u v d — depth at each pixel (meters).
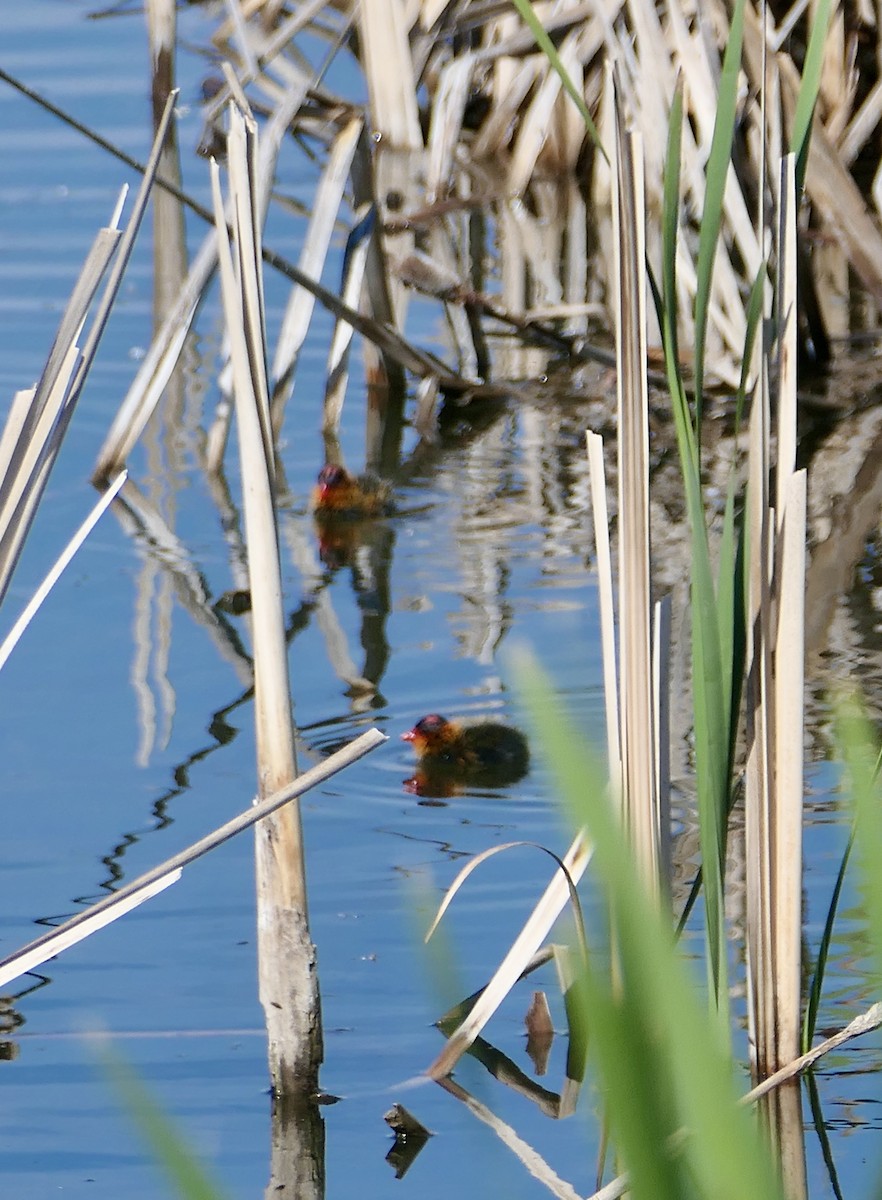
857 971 8.70
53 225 21.95
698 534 6.65
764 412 7.16
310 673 12.39
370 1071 8.12
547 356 19.66
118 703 11.95
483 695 11.98
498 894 9.57
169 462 16.64
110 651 12.80
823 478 16.34
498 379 18.92
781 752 7.41
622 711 7.33
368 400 18.50
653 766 7.21
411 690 12.09
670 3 17.92
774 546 7.38
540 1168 7.36
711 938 6.79
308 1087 7.92
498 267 22.19
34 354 18.33
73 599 13.68
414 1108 7.84
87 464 16.55
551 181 25.53
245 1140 7.60
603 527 7.52
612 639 7.49
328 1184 7.27
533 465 16.75
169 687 12.19
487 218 24.06
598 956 8.67
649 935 2.91
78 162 24.06
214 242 15.95
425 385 17.97
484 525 15.30
